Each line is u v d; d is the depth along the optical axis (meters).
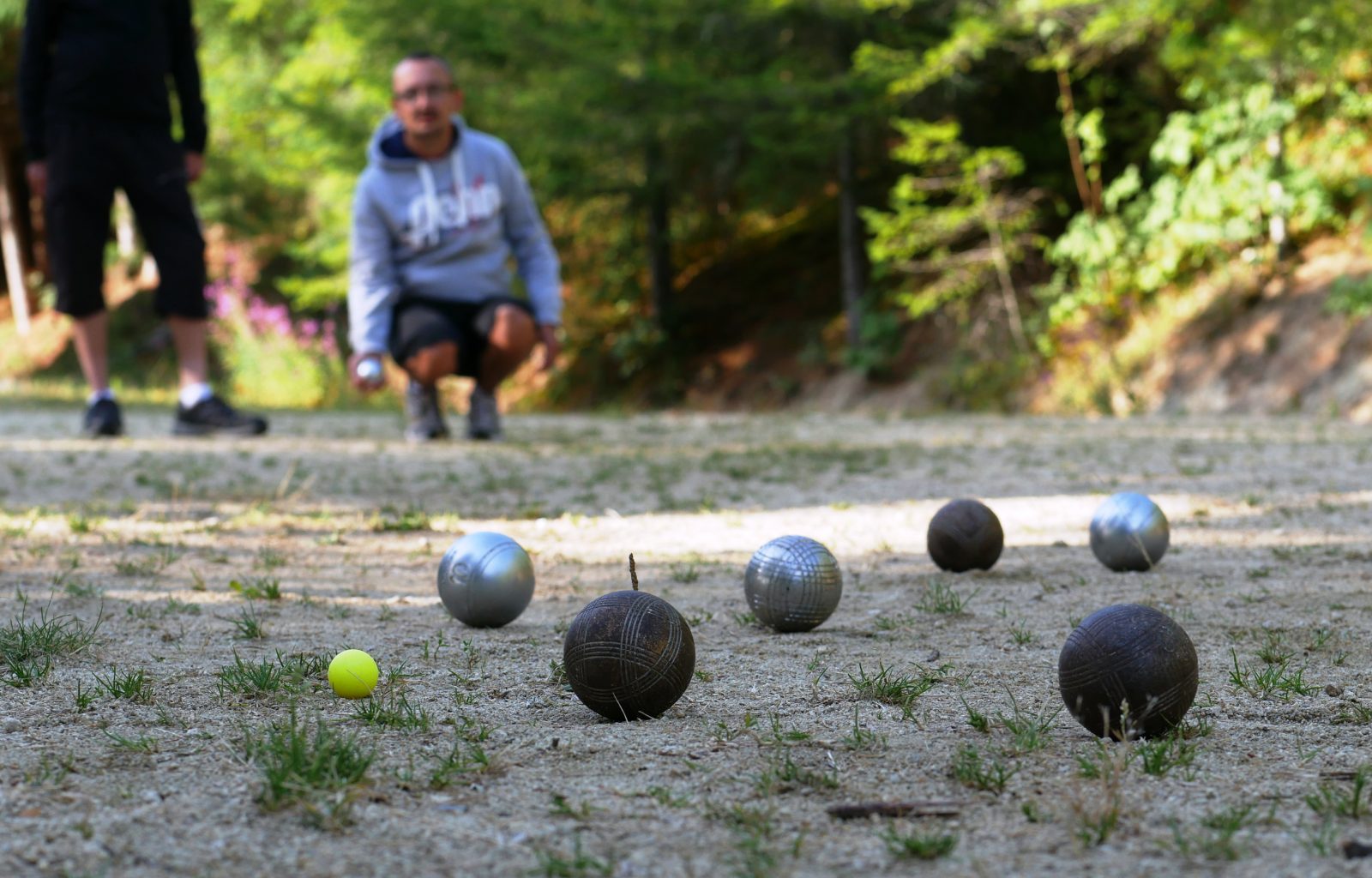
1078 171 18.91
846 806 2.36
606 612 3.03
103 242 11.49
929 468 8.90
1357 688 3.29
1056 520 6.64
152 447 10.81
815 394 21.16
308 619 4.34
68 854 2.13
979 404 18.45
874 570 5.34
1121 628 2.82
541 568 5.44
